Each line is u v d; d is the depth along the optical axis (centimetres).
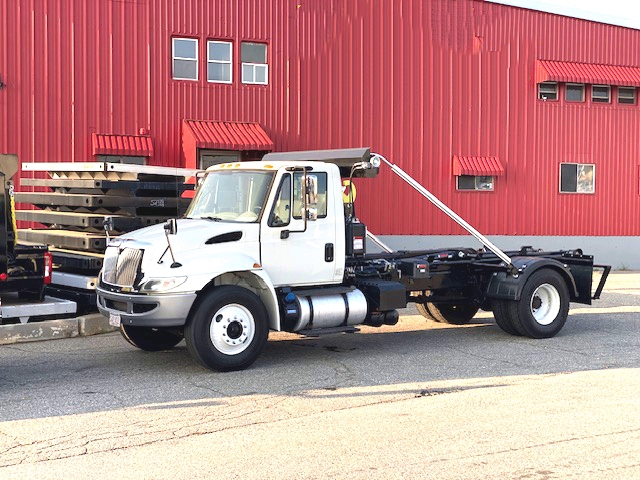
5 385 837
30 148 1769
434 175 2248
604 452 602
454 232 2280
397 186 2202
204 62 1953
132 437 644
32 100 1770
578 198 2452
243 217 941
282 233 932
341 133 2120
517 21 2350
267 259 925
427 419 697
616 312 1444
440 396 784
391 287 1013
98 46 1833
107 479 545
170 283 859
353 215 1040
